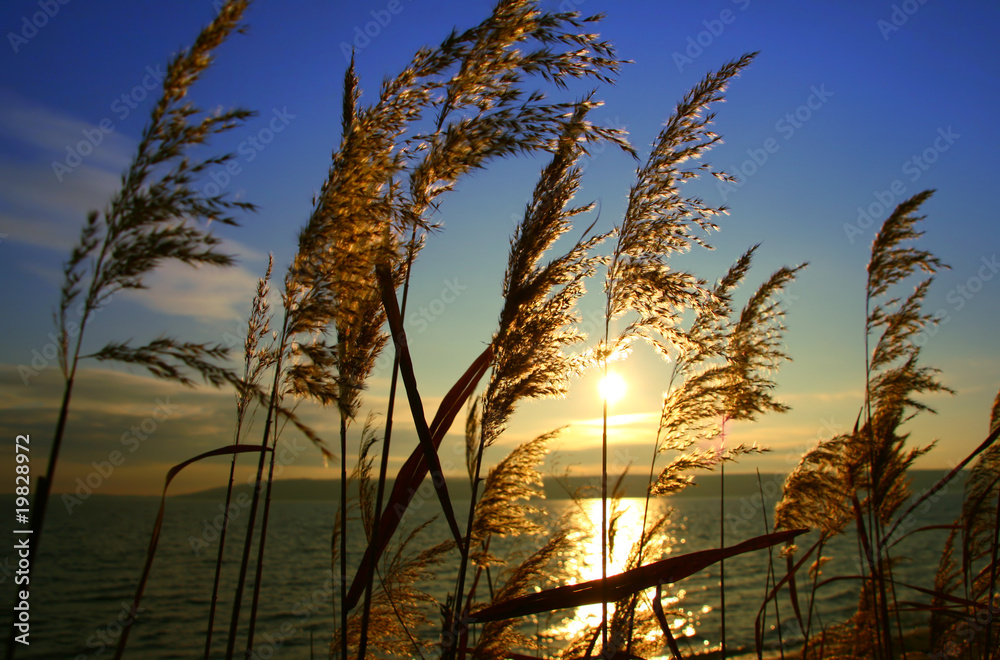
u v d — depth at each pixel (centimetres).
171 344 196
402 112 274
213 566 2958
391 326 267
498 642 341
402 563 351
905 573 1916
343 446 280
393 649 351
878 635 436
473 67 276
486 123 267
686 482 339
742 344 412
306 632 1463
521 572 356
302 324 269
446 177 275
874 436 450
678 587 2447
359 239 273
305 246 261
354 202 261
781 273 421
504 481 356
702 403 363
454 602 268
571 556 356
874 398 458
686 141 332
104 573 2834
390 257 265
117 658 214
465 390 299
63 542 4316
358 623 349
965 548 458
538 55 279
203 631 1630
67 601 2161
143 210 186
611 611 348
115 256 185
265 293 362
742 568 3014
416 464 277
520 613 270
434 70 275
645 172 335
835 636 502
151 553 229
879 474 445
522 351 293
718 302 345
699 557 271
